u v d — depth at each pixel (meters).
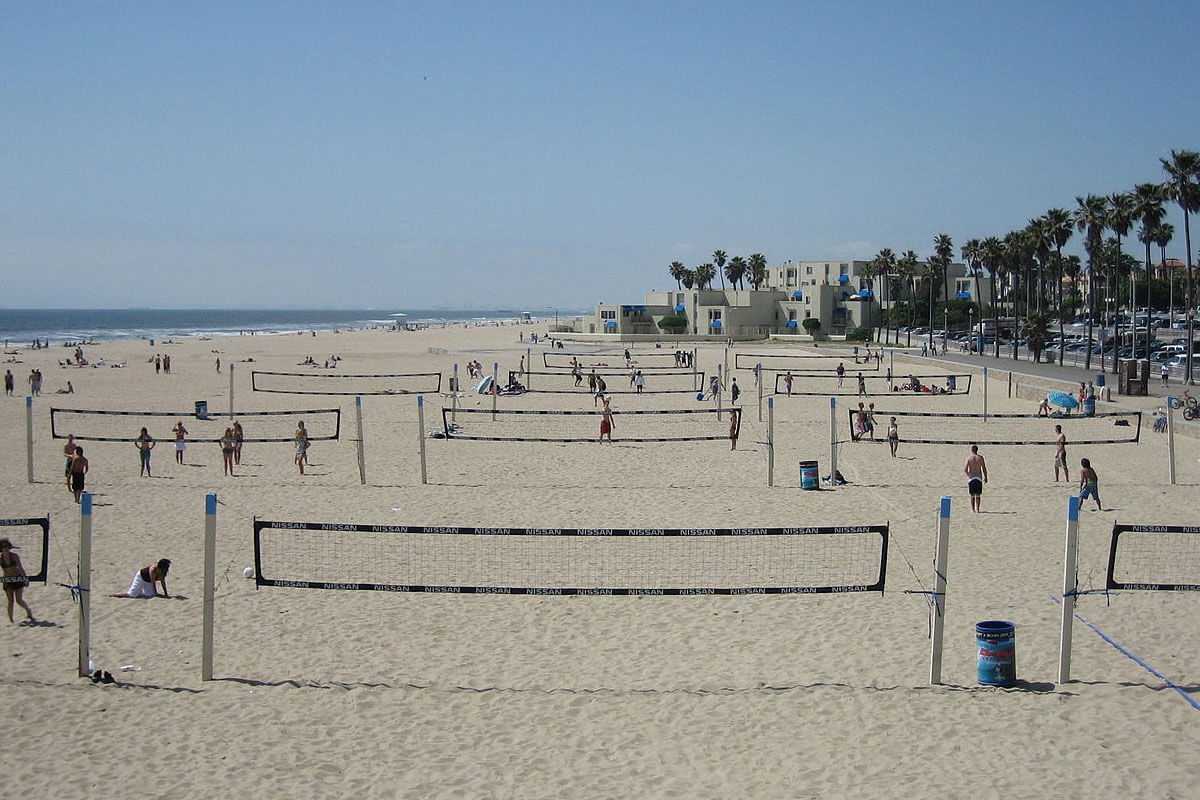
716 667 10.84
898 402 44.00
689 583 14.02
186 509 19.48
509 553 15.73
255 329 198.75
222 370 67.06
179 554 15.80
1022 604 13.03
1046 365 63.84
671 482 23.03
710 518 18.66
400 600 13.34
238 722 9.35
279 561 15.25
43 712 9.48
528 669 10.84
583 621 12.49
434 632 12.09
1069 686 10.05
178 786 8.09
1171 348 66.06
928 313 113.81
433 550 15.92
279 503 20.22
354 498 20.81
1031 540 16.92
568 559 15.37
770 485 22.47
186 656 11.17
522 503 20.25
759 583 14.03
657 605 13.13
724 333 116.44
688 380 58.84
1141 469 25.09
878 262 113.94
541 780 8.23
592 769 8.42
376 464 25.69
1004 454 27.78
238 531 17.41
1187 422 32.88
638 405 43.72
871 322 116.94
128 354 86.00
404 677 10.56
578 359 80.75
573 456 27.17
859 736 8.99
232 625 12.23
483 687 10.28
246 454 27.47
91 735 9.02
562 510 19.48
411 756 8.68
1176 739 8.79
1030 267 86.25
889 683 10.25
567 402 44.59
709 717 9.47
